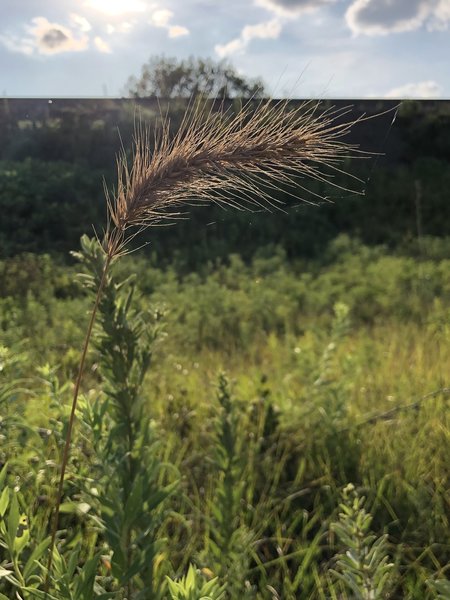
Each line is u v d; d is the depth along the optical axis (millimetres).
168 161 1465
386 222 19875
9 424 2387
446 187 22000
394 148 24562
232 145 1435
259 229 17719
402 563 2871
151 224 1523
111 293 1916
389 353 6227
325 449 3762
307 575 2762
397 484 3406
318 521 3207
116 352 1881
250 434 3773
